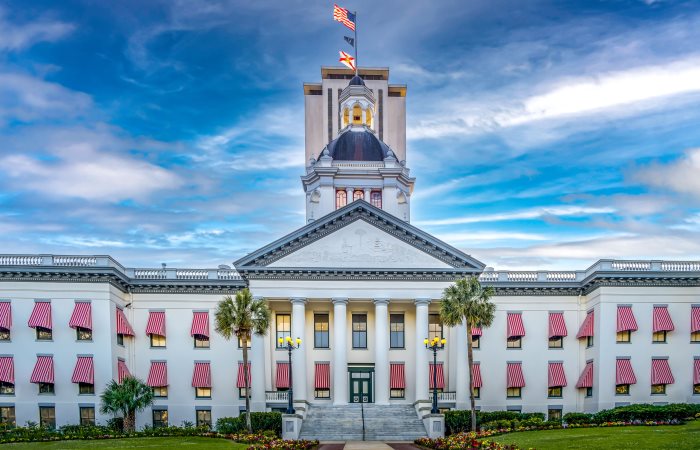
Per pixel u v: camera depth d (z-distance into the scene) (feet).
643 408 197.16
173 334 238.68
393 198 286.25
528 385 240.32
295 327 223.30
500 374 240.12
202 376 235.20
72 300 220.23
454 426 210.18
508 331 241.35
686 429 172.24
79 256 222.69
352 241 227.40
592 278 232.73
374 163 290.15
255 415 207.10
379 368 222.69
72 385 217.15
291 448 162.50
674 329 228.22
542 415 218.18
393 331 240.12
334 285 226.17
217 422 213.46
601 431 174.19
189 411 234.79
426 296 226.17
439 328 239.91
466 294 197.67
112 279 223.71
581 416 194.29
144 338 237.66
